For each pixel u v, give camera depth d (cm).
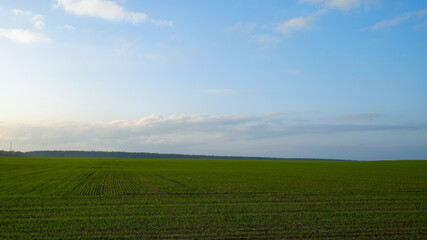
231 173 5266
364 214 1745
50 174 4641
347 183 3541
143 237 1277
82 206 1952
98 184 3291
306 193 2631
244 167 7731
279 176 4634
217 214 1722
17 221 1523
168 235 1304
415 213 1781
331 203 2120
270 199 2283
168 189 2872
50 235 1291
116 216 1653
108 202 2114
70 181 3588
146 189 2866
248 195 2495
